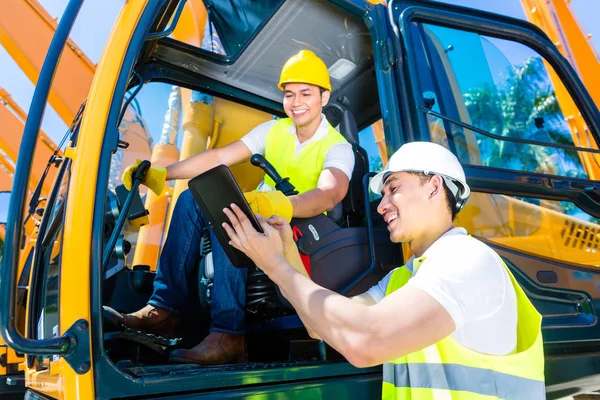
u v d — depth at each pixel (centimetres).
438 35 205
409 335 100
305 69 195
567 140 220
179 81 243
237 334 163
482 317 109
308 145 196
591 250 201
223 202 122
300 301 112
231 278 166
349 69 248
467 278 107
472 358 111
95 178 126
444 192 131
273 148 206
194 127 261
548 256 191
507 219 189
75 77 377
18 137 457
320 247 169
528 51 226
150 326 174
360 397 141
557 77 225
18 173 119
